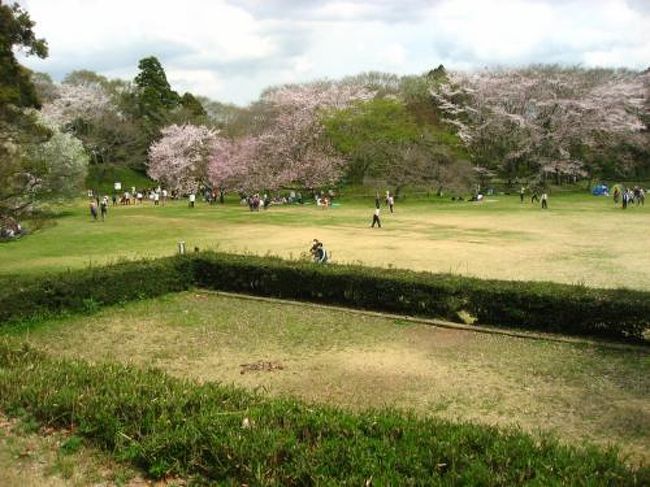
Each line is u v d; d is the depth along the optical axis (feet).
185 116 226.79
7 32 52.29
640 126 174.19
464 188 169.17
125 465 17.30
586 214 120.47
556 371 31.04
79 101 210.79
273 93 198.70
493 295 39.96
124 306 47.14
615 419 24.93
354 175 185.57
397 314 43.29
